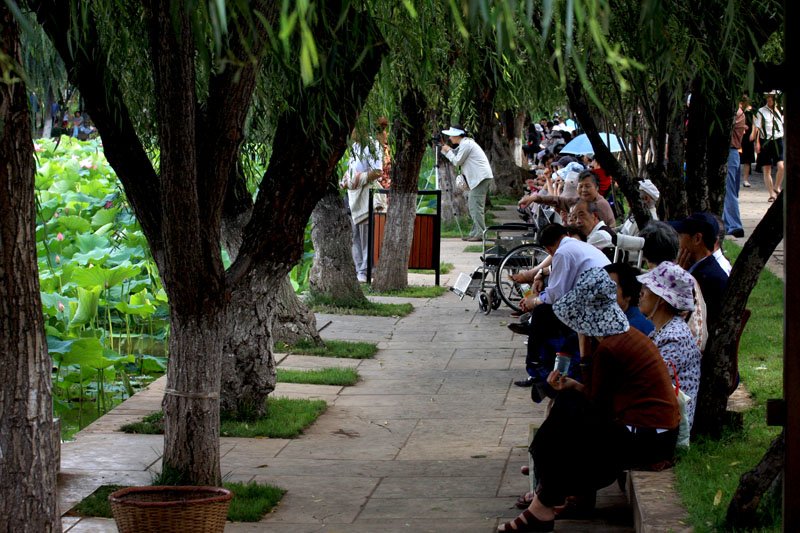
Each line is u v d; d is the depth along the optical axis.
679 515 4.91
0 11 3.62
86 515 6.03
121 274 11.53
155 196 6.32
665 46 4.47
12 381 3.92
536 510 5.42
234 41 5.38
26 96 3.84
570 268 7.07
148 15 5.29
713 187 8.33
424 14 5.44
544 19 2.10
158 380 9.95
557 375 5.46
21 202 3.88
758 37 5.99
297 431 8.09
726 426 6.46
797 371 3.82
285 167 7.38
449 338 11.82
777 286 11.93
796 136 3.72
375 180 15.57
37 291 4.00
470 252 18.50
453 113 14.23
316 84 6.24
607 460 5.39
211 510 4.93
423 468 7.10
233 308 8.31
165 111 5.45
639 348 5.42
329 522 5.89
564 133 22.39
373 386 9.73
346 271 13.55
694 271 6.73
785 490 3.86
